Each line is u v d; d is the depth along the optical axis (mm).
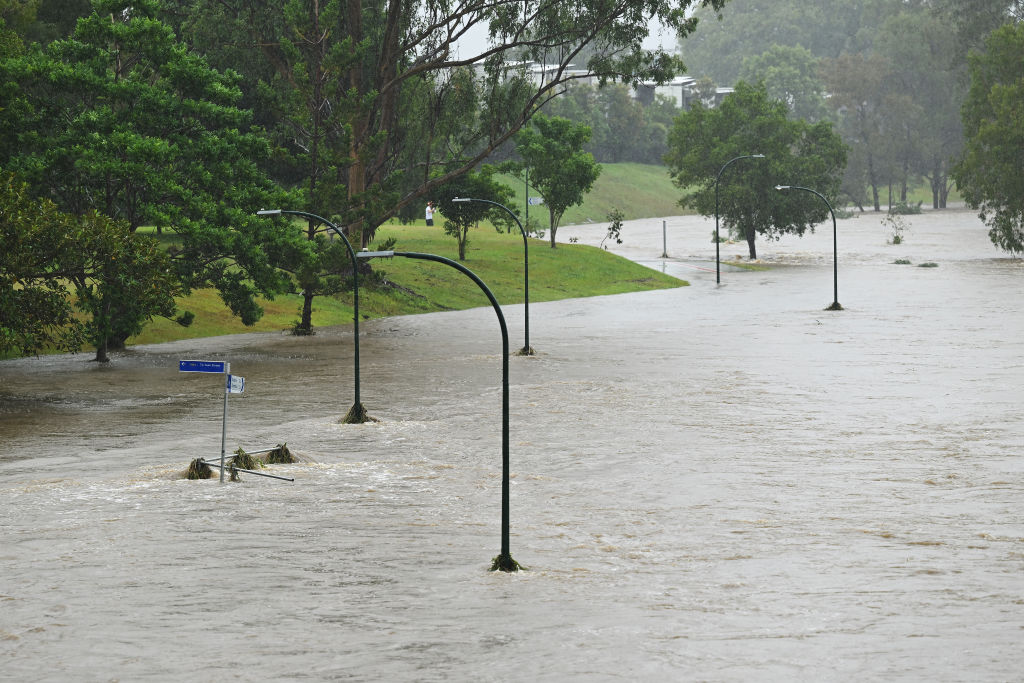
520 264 165625
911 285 161875
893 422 57344
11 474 44594
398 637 22797
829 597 26094
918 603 25516
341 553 30781
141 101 88938
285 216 93562
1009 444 50469
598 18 114312
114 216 86812
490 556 30500
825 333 106688
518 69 121875
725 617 24328
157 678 20234
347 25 120938
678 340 102500
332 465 46031
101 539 32469
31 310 65438
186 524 34562
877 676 20172
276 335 108500
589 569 29016
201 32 115875
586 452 49219
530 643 22328
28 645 22328
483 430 55750
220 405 65875
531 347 96438
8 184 66312
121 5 90250
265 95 107250
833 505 38031
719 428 55844
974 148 196250
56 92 88562
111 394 70750
